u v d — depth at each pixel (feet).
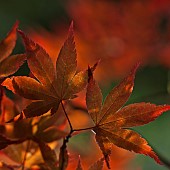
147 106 2.47
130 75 2.48
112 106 2.48
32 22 13.17
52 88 2.49
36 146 2.66
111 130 2.48
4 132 2.61
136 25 5.08
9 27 13.24
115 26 5.03
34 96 2.48
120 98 2.48
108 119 2.48
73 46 2.48
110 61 4.91
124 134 2.47
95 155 3.47
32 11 13.30
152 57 5.09
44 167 2.64
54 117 2.63
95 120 2.48
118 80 5.01
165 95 3.58
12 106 2.63
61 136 2.63
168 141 9.64
